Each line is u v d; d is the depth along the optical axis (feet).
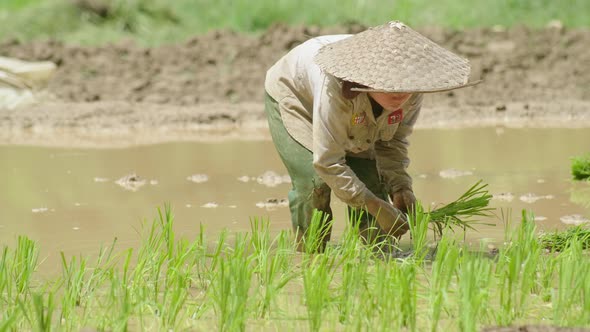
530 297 29.14
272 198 44.91
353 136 32.65
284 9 101.81
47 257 34.99
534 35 91.09
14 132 69.05
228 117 72.54
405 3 104.06
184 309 28.76
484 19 103.24
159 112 74.08
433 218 33.88
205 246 32.71
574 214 40.32
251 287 30.76
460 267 28.81
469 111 74.13
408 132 34.71
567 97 78.84
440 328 26.43
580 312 27.27
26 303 29.30
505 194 44.45
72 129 70.08
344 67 29.99
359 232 35.24
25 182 50.26
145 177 51.39
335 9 102.27
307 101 34.53
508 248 32.27
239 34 90.43
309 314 26.84
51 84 81.20
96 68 84.69
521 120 71.10
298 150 34.65
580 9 105.29
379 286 27.09
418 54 29.94
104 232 38.93
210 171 52.90
